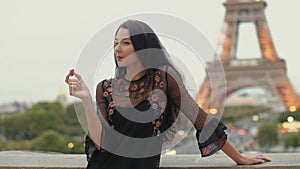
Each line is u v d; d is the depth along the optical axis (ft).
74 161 20.93
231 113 308.40
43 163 20.34
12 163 20.33
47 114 237.25
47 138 160.04
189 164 19.48
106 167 17.61
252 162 18.99
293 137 232.32
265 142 273.75
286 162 19.48
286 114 237.25
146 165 17.31
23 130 247.50
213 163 19.67
